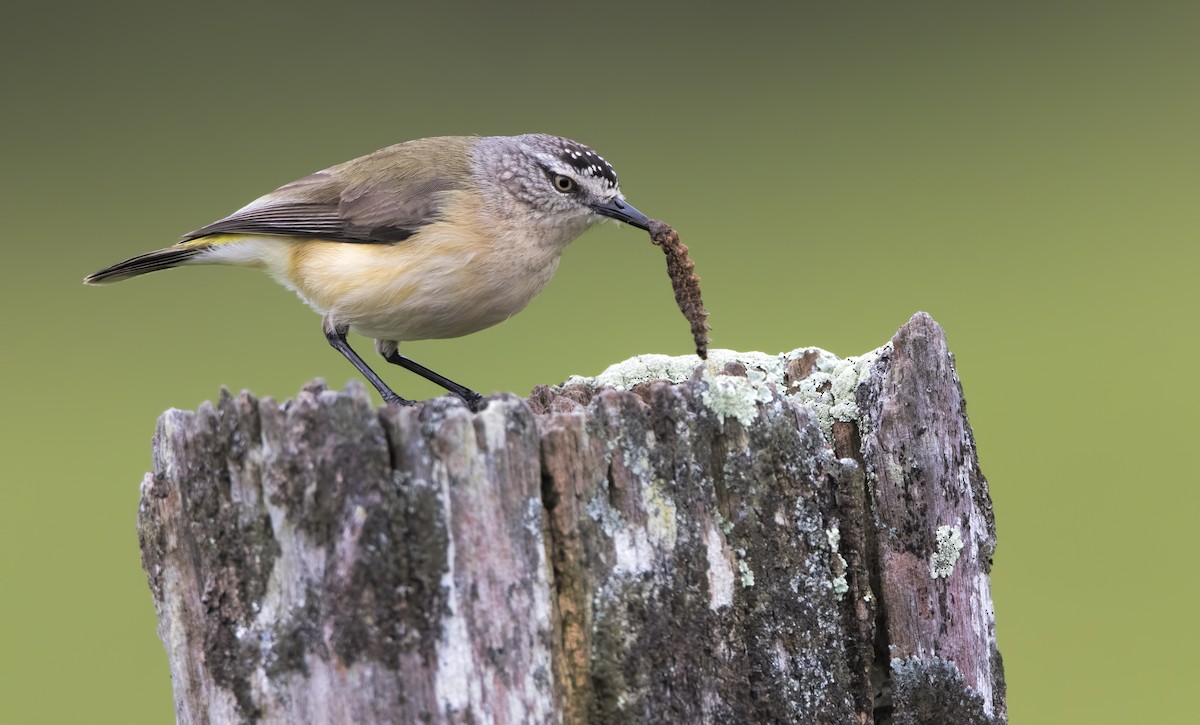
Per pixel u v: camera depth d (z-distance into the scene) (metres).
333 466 4.17
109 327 19.98
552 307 19.33
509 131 24.70
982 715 5.41
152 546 4.68
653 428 4.67
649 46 28.50
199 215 21.91
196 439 4.51
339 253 8.42
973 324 18.75
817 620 4.96
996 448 15.39
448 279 8.41
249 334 19.58
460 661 4.16
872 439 5.35
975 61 28.52
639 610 4.54
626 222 8.73
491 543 4.22
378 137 23.94
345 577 4.14
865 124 25.94
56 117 25.64
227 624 4.42
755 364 6.15
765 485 4.89
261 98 25.88
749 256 21.02
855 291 19.50
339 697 4.20
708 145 24.83
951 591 5.35
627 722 4.48
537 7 29.22
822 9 29.47
